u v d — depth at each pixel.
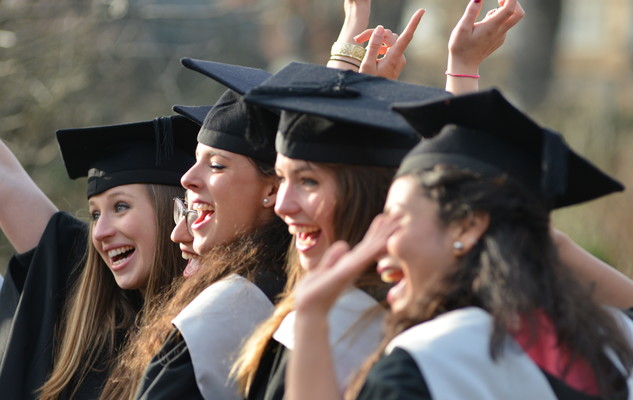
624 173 26.03
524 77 43.75
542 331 5.98
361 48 9.25
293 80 7.59
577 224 22.77
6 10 20.06
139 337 9.27
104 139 10.15
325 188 7.18
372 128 7.10
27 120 20.45
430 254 6.02
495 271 5.88
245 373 7.52
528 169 6.14
